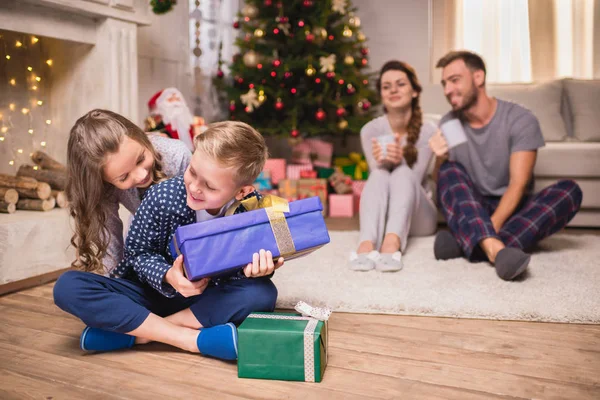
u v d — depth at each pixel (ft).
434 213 8.75
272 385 3.66
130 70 8.45
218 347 3.96
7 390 3.60
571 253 7.39
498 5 13.26
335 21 12.47
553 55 12.98
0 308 5.48
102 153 3.96
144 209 4.00
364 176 12.64
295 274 6.47
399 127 8.67
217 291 4.22
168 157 4.81
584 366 3.92
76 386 3.66
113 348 4.27
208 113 12.76
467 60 7.41
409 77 8.34
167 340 4.12
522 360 4.04
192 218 4.08
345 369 3.91
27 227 6.31
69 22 7.54
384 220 7.47
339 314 5.20
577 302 5.19
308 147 12.53
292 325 3.83
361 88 12.16
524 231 6.97
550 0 12.90
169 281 3.80
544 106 11.60
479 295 5.48
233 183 3.69
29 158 8.11
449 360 4.06
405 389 3.58
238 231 3.85
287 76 11.63
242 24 12.59
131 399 3.46
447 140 7.43
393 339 4.51
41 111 8.32
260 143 3.84
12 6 6.63
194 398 3.47
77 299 3.95
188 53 12.00
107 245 4.37
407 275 6.33
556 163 9.45
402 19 13.97
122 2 8.07
